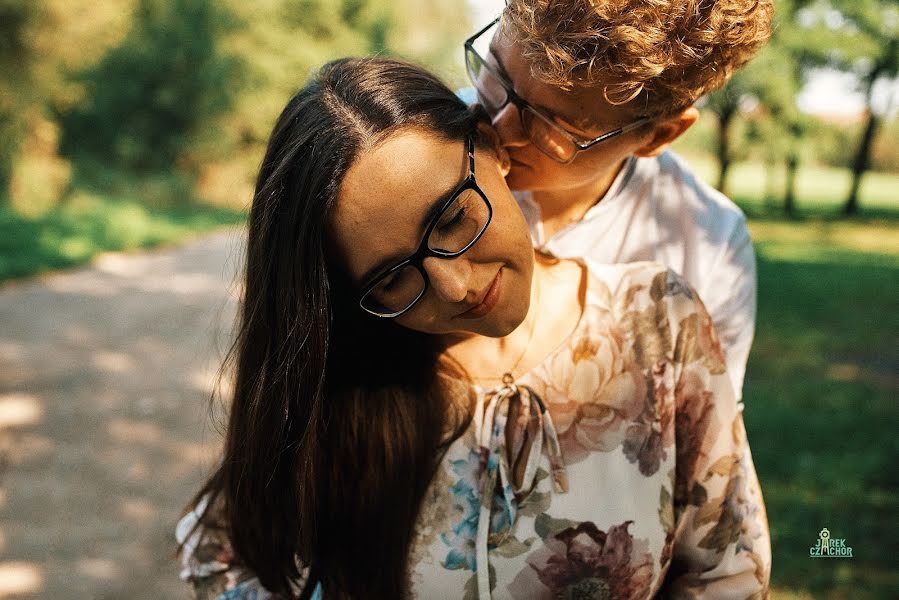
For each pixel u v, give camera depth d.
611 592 1.07
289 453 1.10
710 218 1.40
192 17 22.73
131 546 3.70
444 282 0.91
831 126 23.20
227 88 22.55
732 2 0.91
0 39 15.87
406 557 1.10
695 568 1.12
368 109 0.95
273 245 1.00
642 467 1.08
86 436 4.98
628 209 1.37
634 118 0.99
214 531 1.24
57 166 19.00
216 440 4.16
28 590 3.37
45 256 11.55
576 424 1.10
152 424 5.18
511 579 1.07
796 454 4.37
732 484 1.10
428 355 1.13
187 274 11.56
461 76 1.34
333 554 1.14
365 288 0.96
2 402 5.61
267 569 1.17
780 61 19.27
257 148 24.06
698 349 1.12
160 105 22.73
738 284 1.42
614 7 0.88
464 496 1.10
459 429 1.11
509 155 1.05
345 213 0.93
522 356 1.12
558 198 1.32
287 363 1.02
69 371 6.37
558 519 1.07
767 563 1.12
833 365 6.56
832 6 19.42
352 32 24.17
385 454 1.11
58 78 17.56
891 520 3.53
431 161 0.91
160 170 23.38
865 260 14.03
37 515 3.99
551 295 1.15
